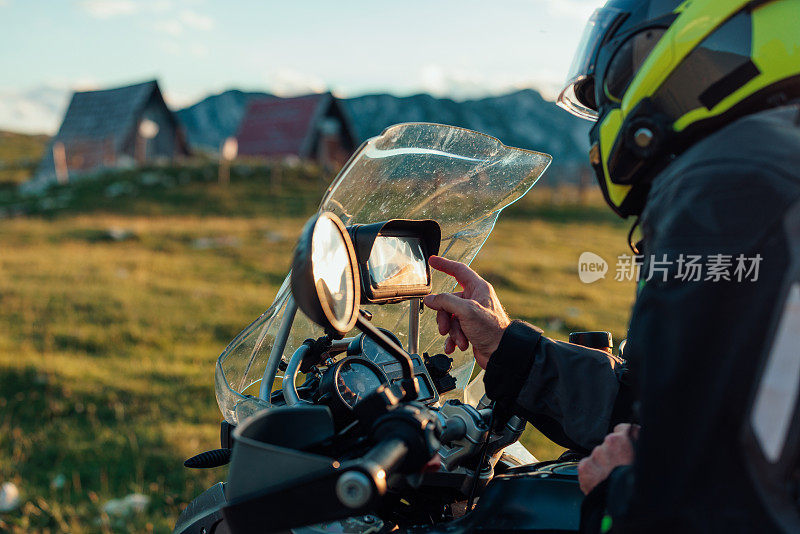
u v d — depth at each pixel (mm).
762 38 1079
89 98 43250
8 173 51125
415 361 1637
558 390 1480
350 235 1445
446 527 1301
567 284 11508
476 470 1467
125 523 3666
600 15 1345
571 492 1281
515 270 12523
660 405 891
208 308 9898
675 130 1120
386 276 1491
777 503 877
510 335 1515
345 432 1260
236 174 29047
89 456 4691
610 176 1229
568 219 21234
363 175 1494
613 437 1142
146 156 42094
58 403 5754
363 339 1604
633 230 1318
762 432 867
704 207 926
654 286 938
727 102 1089
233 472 1123
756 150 939
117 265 13445
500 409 1540
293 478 1085
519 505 1265
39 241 16578
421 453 1099
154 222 20516
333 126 43000
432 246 1661
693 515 875
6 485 3984
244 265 13922
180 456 4703
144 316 9188
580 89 1545
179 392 6203
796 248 877
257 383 1727
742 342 868
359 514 1054
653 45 1199
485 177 1794
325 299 1130
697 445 874
